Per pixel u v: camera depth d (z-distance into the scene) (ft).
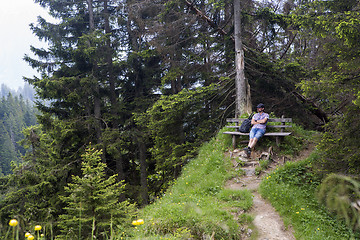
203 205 21.42
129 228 18.62
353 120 20.45
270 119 31.07
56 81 43.39
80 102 48.67
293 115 44.78
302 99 44.09
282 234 17.98
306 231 17.99
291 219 19.31
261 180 25.43
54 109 47.06
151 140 55.57
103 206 18.66
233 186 25.45
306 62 40.98
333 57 28.27
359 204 5.27
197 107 41.27
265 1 44.96
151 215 20.42
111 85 54.60
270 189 22.79
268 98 45.37
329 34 25.08
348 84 21.85
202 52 46.85
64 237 18.45
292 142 30.17
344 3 26.55
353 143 19.88
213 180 26.43
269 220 19.42
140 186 52.70
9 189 47.73
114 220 18.51
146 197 51.72
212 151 33.27
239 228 18.44
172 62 45.73
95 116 50.96
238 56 38.63
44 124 45.55
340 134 20.68
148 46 48.06
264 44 49.65
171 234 17.61
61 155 47.57
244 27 43.24
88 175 20.07
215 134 40.65
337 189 5.64
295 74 39.96
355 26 20.22
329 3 26.78
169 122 40.27
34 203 41.50
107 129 47.75
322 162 22.44
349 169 19.70
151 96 57.82
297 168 25.36
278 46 52.13
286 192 22.25
